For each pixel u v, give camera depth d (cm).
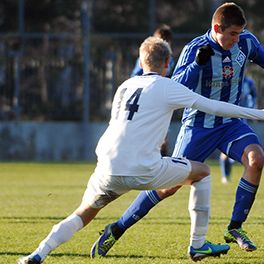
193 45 2373
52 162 6800
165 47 2092
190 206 2164
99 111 6956
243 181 2308
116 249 2412
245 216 2322
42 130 6931
